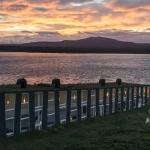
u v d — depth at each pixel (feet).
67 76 356.79
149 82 280.92
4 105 49.26
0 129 48.78
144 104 108.47
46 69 500.33
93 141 49.14
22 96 53.98
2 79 299.58
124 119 72.49
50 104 61.46
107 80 302.86
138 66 628.69
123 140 49.67
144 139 50.55
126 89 94.63
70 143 48.29
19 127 52.60
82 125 64.54
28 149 43.37
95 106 77.87
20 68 513.45
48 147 45.14
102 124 66.23
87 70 481.46
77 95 69.21
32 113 55.11
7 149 42.34
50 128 58.03
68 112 65.62
